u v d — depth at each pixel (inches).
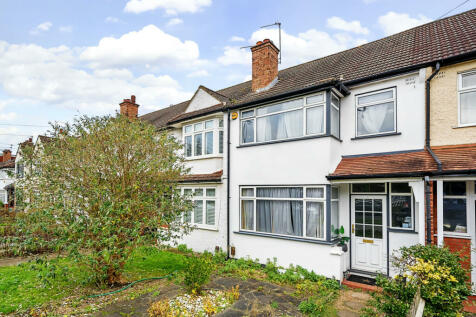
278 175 352.2
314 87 320.8
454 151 265.0
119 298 245.8
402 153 296.2
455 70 278.4
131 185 279.0
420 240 252.8
